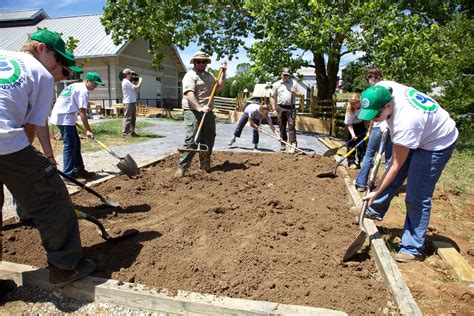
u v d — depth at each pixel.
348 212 4.71
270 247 3.68
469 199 5.95
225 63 6.67
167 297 2.82
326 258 3.54
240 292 2.95
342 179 6.28
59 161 7.73
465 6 16.66
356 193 5.27
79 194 5.27
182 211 4.64
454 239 4.30
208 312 2.75
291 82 9.41
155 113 22.69
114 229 4.06
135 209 4.73
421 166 3.55
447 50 12.67
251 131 14.20
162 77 29.30
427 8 15.82
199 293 2.89
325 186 5.88
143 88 26.81
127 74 11.41
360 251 3.71
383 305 2.84
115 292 2.94
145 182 5.88
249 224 4.26
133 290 2.92
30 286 3.17
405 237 3.80
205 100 6.38
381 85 3.49
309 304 2.82
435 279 3.38
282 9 13.29
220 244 3.74
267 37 14.12
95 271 3.22
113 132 12.44
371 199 3.62
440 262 3.67
